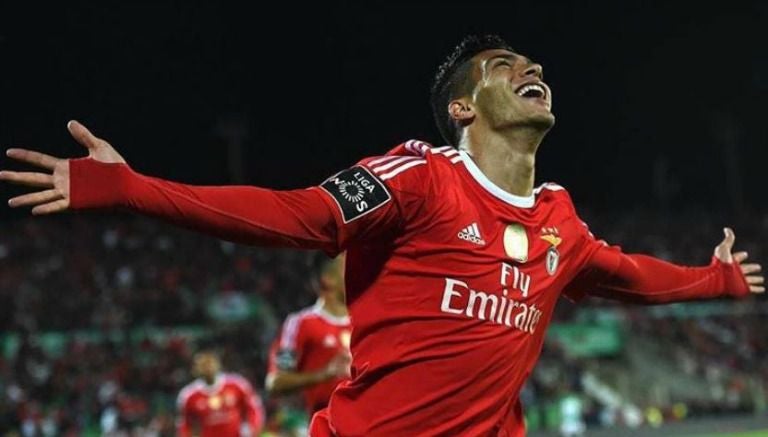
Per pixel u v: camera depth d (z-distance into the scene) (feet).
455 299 12.42
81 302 114.62
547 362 105.09
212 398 54.85
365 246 12.70
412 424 12.53
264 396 84.07
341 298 34.09
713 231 172.55
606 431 71.46
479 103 13.43
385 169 12.39
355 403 12.90
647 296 16.30
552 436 72.13
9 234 134.10
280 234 11.55
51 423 82.43
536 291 13.12
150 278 127.03
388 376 12.63
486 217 12.76
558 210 14.10
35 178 10.63
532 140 13.28
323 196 11.91
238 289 127.03
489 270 12.53
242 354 103.71
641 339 120.37
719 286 17.22
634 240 164.86
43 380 91.35
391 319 12.56
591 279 15.48
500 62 13.53
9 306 110.83
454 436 12.64
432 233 12.41
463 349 12.44
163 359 100.07
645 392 107.24
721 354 117.19
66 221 141.59
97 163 10.83
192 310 116.47
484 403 12.75
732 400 102.63
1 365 93.09
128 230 141.28
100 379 92.68
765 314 129.59
